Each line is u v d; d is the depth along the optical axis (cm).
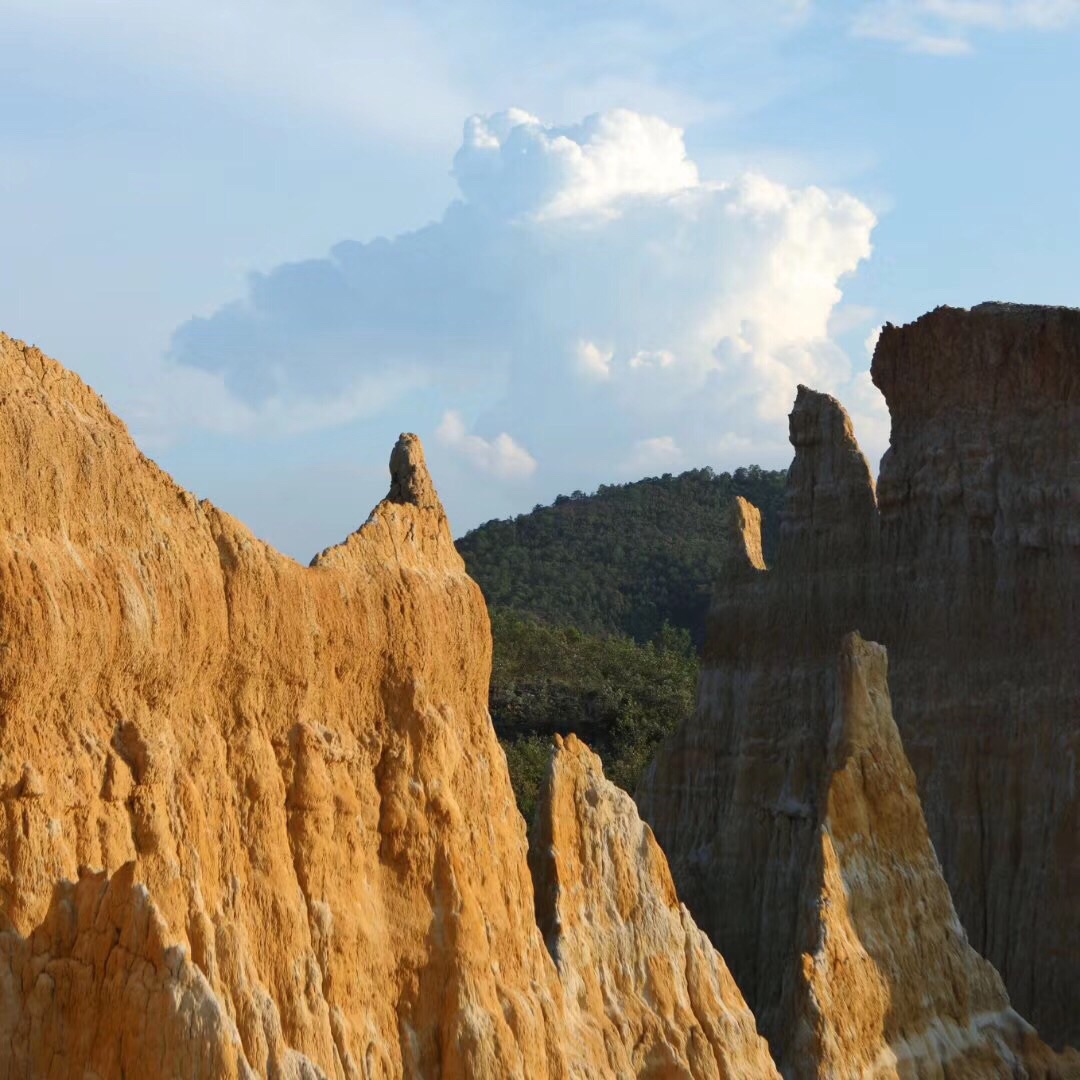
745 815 8100
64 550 3700
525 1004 4688
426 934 4516
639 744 14025
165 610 3897
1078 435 8275
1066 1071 6838
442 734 4762
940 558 8444
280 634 4297
